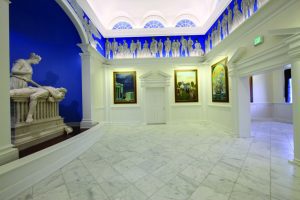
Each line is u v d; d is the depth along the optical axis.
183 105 8.09
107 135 5.77
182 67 8.10
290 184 2.34
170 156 3.58
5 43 2.28
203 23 7.91
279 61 3.45
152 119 8.26
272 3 3.43
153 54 8.19
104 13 7.57
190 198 2.06
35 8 4.52
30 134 3.37
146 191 2.24
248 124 5.14
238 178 2.54
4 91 2.28
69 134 4.47
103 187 2.35
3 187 2.03
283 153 3.64
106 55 8.16
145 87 8.07
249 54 4.41
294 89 2.99
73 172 2.85
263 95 9.23
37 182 2.49
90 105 5.71
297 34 2.80
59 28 5.19
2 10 2.24
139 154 3.75
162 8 7.90
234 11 5.33
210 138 5.08
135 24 8.15
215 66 6.76
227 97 5.78
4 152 2.27
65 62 5.89
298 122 2.95
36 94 3.44
